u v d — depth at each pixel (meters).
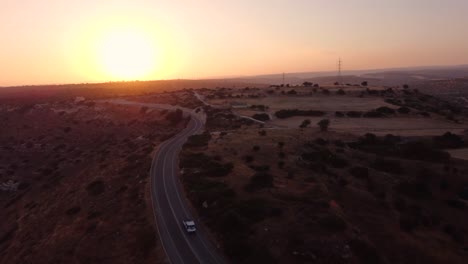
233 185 48.75
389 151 73.81
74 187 67.06
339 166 61.84
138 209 46.72
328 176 55.59
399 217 45.81
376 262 34.34
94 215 48.84
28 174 99.81
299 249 33.66
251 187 47.16
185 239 38.12
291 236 35.56
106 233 42.78
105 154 91.56
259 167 56.00
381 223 43.81
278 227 37.16
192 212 44.22
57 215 55.12
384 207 48.25
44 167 101.44
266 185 47.84
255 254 33.62
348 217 43.31
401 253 38.38
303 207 41.38
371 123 102.25
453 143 80.56
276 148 67.25
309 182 50.81
